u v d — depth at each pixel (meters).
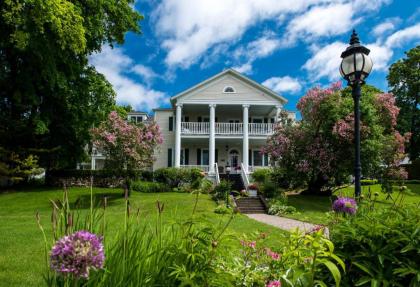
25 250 6.49
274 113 28.58
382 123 18.47
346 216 2.99
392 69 29.91
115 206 15.13
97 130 16.08
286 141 18.39
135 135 16.05
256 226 9.98
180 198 17.38
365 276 2.15
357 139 6.25
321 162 16.97
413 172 26.80
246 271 2.46
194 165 26.41
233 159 28.25
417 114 27.98
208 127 26.39
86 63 20.44
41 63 16.67
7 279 4.68
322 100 17.14
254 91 25.67
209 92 25.59
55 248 1.57
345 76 6.75
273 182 19.56
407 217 2.48
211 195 18.44
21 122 19.27
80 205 2.73
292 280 1.97
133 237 2.38
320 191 20.19
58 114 21.56
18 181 21.64
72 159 23.55
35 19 13.85
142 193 20.92
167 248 2.23
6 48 17.55
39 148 21.73
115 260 2.14
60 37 14.72
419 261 2.22
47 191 20.66
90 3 17.23
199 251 2.26
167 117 28.45
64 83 17.84
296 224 11.23
